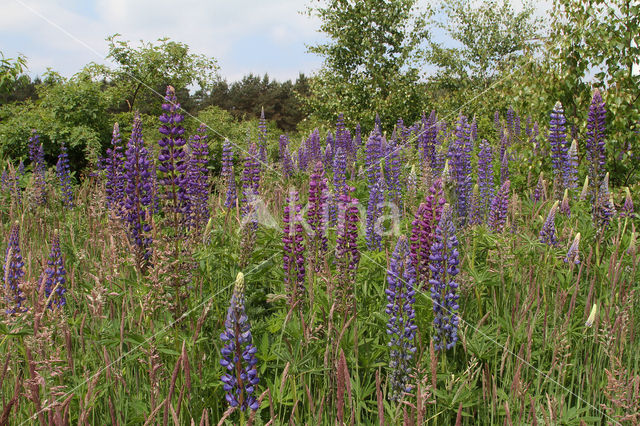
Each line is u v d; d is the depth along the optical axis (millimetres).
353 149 11469
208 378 2971
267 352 3080
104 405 3000
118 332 3119
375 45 23344
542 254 4527
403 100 21359
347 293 3398
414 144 10578
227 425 2621
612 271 3963
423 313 3305
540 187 6746
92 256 5109
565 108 8641
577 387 3357
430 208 3641
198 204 4895
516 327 3479
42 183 7691
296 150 13875
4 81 11414
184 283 3324
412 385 2914
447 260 3072
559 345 3268
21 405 2918
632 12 7703
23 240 5496
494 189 7621
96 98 14039
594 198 5938
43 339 2871
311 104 23906
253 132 14898
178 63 18625
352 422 2441
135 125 3969
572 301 3512
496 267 4371
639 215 5641
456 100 21516
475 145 12078
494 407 2863
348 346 3143
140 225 3926
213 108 16984
